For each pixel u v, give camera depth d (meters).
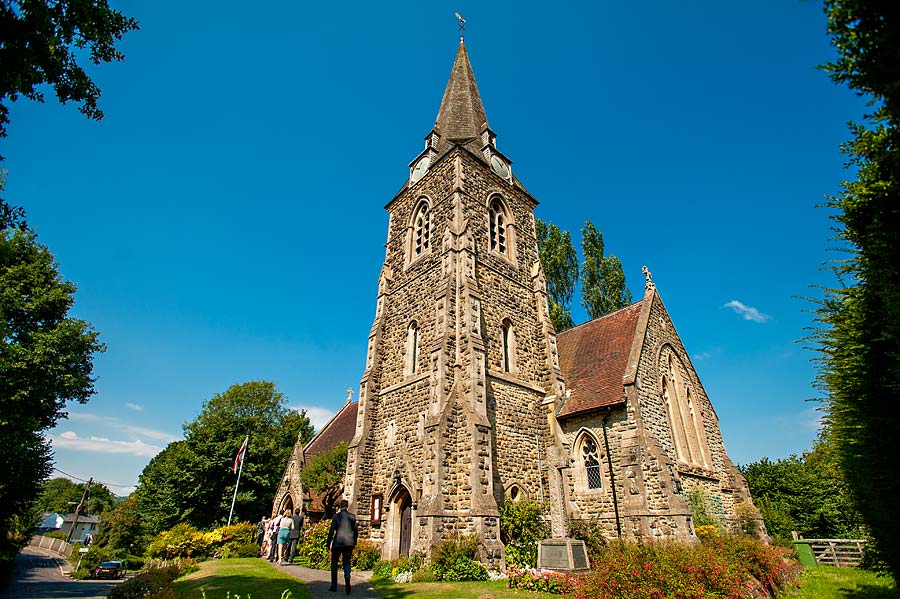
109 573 41.06
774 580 14.44
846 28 6.52
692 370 25.81
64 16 7.68
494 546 17.19
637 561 10.96
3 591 29.45
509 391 22.83
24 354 25.31
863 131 8.12
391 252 29.88
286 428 51.47
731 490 23.98
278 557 22.73
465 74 35.72
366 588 14.11
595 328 26.94
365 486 23.02
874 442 9.88
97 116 8.57
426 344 23.44
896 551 10.78
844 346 10.52
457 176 26.34
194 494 37.03
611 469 19.95
